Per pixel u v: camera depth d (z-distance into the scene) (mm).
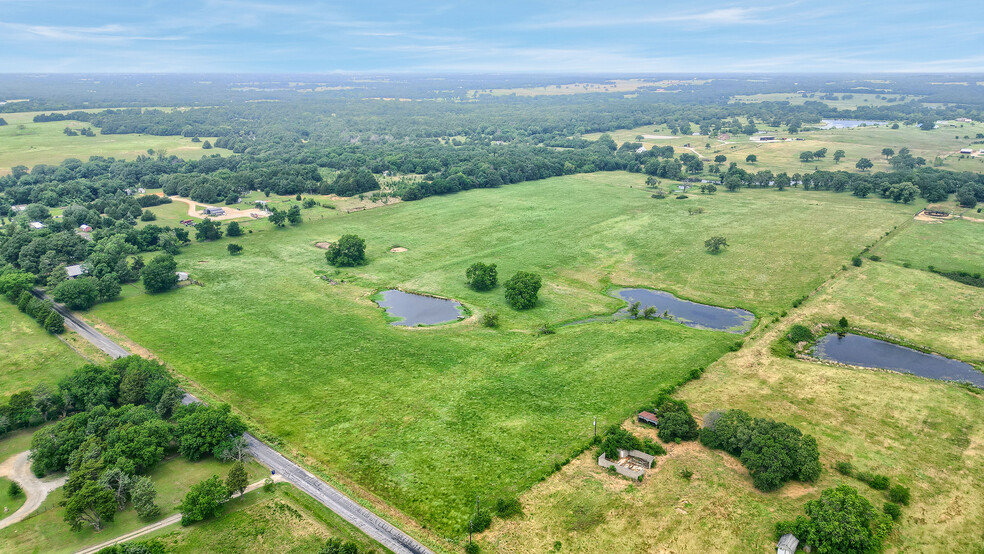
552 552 64438
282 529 68312
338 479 77375
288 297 144125
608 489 74188
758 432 79500
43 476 78062
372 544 66125
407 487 75625
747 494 72875
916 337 116562
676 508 70438
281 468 79375
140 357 104125
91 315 132125
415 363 109438
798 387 98125
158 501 73000
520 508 71062
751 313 132125
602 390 98750
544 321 129750
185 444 80062
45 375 105062
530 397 97000
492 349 115312
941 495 71625
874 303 132750
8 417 87500
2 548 65000
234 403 95812
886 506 68375
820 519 63906
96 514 68688
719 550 64062
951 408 90812
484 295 145250
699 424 87375
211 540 66562
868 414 89625
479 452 82375
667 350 112812
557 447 83312
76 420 83562
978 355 108812
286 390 100062
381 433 87250
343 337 121188
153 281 143625
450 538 67000
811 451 75438
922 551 63375
